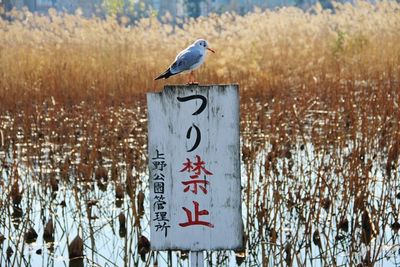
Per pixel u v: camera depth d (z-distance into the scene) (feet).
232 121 21.48
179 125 21.52
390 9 92.94
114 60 80.07
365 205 35.63
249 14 95.35
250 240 32.81
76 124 57.47
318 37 92.89
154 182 21.71
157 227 21.80
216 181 21.61
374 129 47.67
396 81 69.10
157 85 72.13
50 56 79.92
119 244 33.55
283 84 72.84
